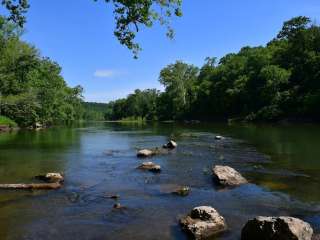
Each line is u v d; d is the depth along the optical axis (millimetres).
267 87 94625
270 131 52906
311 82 89438
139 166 21844
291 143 34906
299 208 13500
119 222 12102
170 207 13711
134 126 87438
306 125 69125
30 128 76062
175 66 138750
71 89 132125
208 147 32312
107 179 18875
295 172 20203
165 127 76812
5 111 76312
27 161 25328
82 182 18203
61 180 18406
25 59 65500
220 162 23875
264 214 12820
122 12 14891
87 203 14344
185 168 21828
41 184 16922
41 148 33875
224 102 112875
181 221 11758
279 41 127312
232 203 14188
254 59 110625
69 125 99875
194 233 10773
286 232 9711
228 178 17547
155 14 14852
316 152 28172
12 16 15828
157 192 16031
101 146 35438
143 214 12898
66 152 30531
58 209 13555
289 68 100562
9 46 63750
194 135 47344
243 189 16406
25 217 12664
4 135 52938
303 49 100062
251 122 90812
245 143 35531
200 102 127625
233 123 89188
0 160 25859
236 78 113062
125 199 14906
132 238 10766
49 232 11281
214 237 10750
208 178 18844
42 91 80562
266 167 21844
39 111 81625
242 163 23344
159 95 165000
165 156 26938
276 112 86938
